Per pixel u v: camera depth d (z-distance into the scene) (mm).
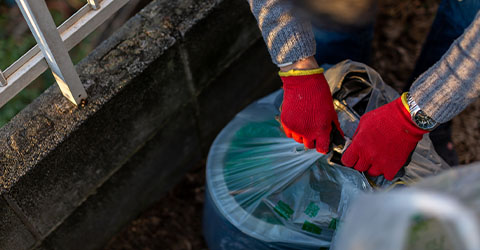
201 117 1745
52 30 1054
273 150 1290
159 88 1451
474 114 1951
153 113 1494
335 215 1154
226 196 1302
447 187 510
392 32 2209
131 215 1740
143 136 1516
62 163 1267
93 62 1351
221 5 1456
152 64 1360
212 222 1397
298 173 1211
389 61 2135
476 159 1849
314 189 1193
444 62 889
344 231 552
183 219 1801
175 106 1577
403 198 457
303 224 1188
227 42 1585
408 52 2160
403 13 2258
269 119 1394
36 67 1151
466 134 1899
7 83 1120
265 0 1049
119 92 1308
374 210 489
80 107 1266
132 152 1513
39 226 1328
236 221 1250
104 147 1378
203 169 1926
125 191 1605
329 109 1052
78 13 1148
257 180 1278
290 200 1216
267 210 1245
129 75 1325
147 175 1667
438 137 1350
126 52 1367
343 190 1111
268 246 1223
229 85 1762
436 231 509
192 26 1410
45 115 1257
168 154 1710
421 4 2279
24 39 2303
